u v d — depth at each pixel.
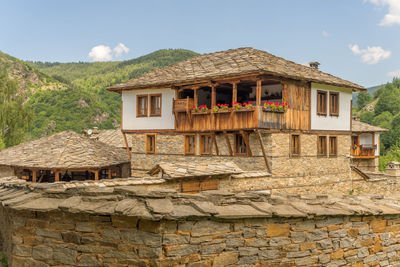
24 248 6.54
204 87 22.48
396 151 48.69
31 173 24.59
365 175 24.03
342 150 23.03
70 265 6.21
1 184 8.12
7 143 39.25
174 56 173.00
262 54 21.72
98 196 6.17
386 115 82.44
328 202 7.55
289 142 19.61
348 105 23.64
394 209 8.31
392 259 8.27
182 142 21.95
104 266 6.01
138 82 23.28
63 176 25.33
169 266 5.77
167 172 13.70
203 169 14.74
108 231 6.04
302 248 6.93
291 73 18.98
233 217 6.09
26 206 6.09
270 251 6.64
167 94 22.59
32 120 41.88
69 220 6.28
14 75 114.81
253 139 19.28
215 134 20.56
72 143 24.23
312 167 20.89
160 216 5.47
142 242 5.80
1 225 9.36
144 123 23.81
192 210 5.90
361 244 7.73
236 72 18.19
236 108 18.78
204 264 6.05
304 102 20.55
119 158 24.56
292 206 7.01
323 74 23.33
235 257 6.33
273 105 18.58
